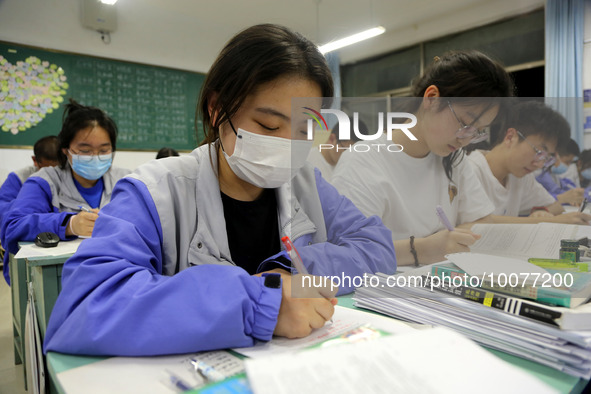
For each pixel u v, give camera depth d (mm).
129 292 499
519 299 472
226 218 814
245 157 694
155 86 4594
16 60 3746
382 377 339
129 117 4434
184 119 4836
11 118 3744
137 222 663
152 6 4480
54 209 1924
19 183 2365
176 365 448
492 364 364
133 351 458
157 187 714
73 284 531
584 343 403
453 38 4711
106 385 403
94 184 2102
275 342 505
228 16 4754
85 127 1879
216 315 466
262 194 861
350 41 4281
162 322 464
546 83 3889
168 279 509
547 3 3828
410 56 5078
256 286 516
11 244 1624
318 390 322
